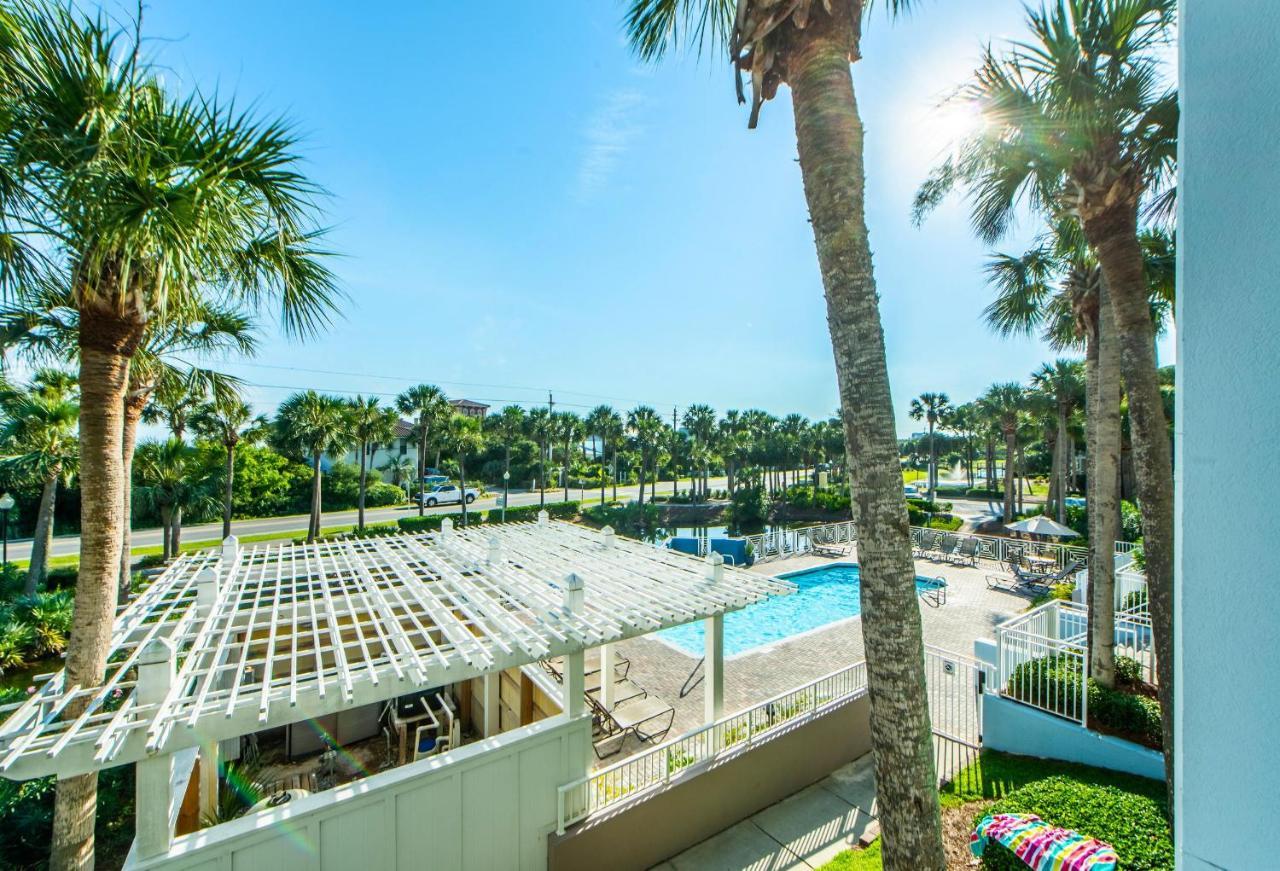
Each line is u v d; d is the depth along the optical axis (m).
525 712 8.10
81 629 4.71
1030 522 18.78
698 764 6.45
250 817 4.57
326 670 5.01
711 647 7.09
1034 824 4.62
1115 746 6.28
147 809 4.15
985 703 7.43
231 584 7.47
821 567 19.97
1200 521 1.14
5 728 3.93
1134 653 8.07
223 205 4.32
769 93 4.18
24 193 3.89
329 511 36.88
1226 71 1.16
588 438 46.53
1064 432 24.33
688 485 61.62
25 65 3.84
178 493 18.27
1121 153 5.34
